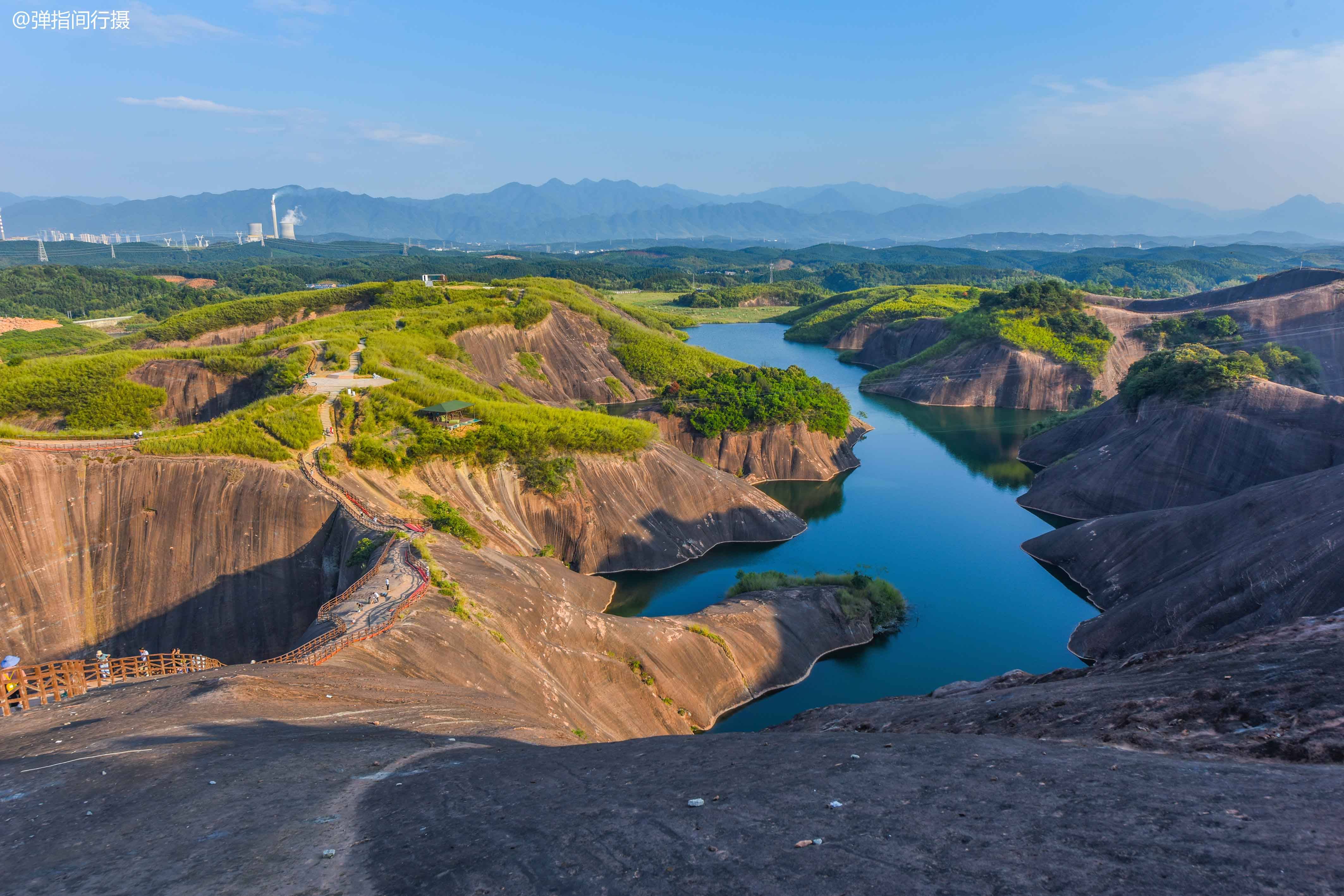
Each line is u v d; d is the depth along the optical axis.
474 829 13.84
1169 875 9.26
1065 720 19.31
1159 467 89.12
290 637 59.19
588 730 40.75
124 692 27.02
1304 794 11.05
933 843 11.21
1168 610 53.78
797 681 55.91
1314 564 47.75
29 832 14.85
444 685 35.50
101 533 59.72
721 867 11.24
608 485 80.81
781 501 99.69
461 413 82.44
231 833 14.34
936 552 81.94
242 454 66.88
